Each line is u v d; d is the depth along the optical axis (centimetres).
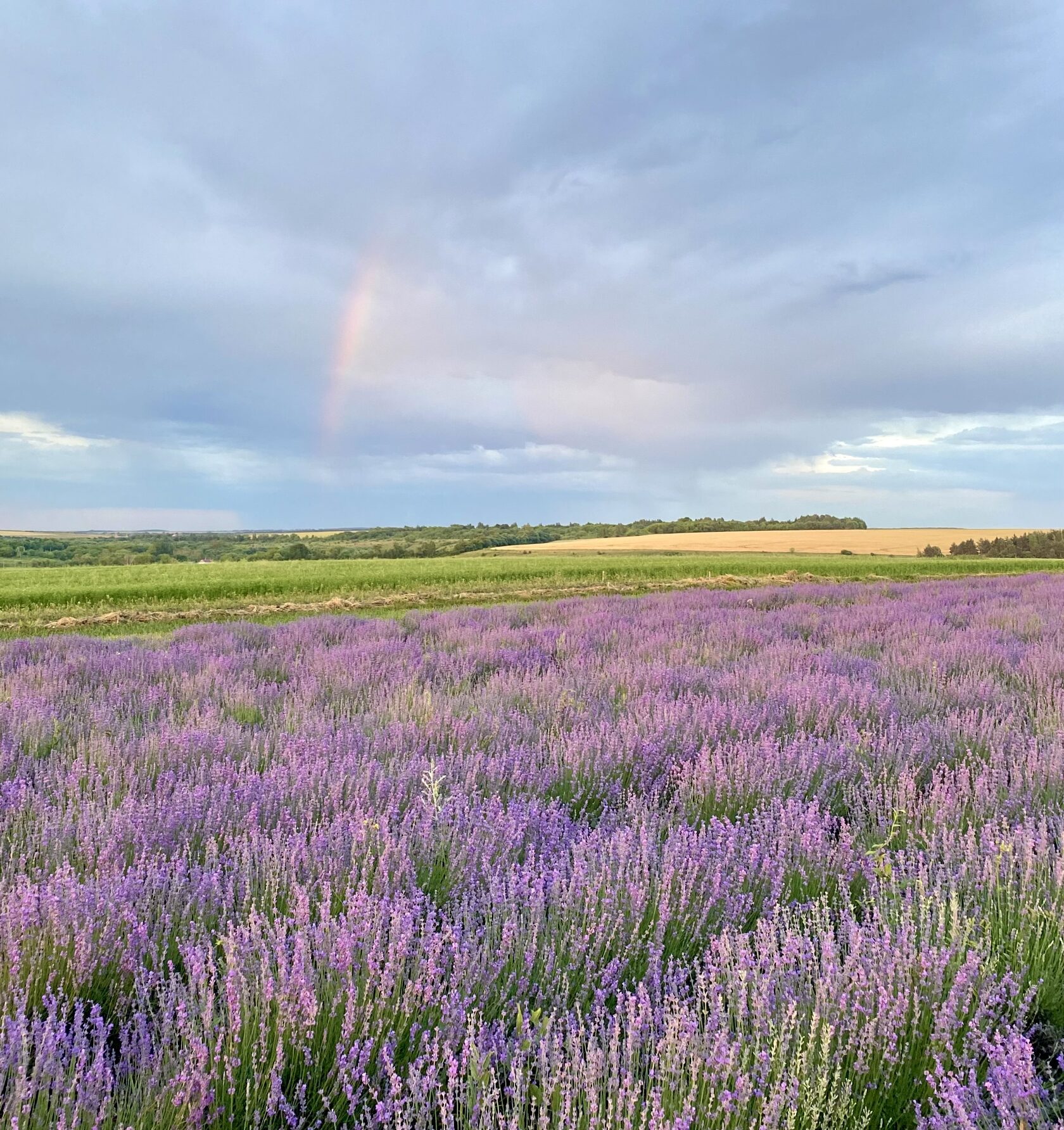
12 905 246
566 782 440
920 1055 210
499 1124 176
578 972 249
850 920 262
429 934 247
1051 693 633
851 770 453
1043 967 252
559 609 1540
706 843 329
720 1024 206
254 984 224
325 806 380
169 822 349
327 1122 188
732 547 7556
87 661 833
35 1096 181
